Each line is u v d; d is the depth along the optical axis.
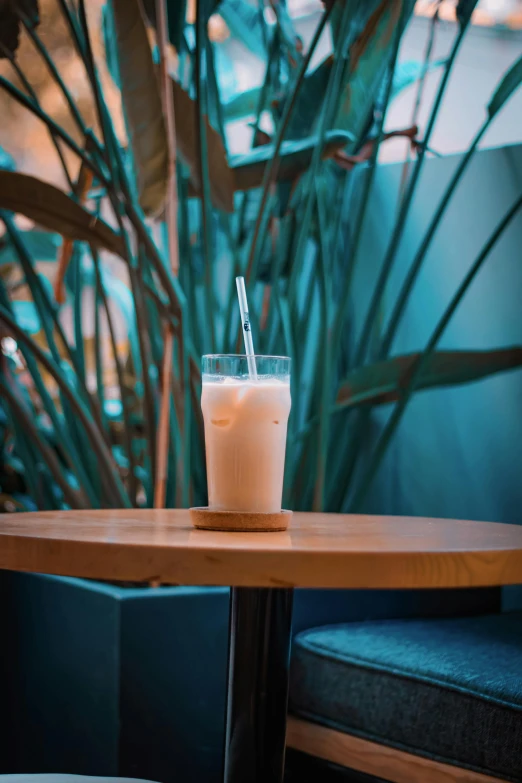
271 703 0.99
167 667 1.46
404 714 1.33
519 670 1.29
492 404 2.00
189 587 1.54
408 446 2.15
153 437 1.69
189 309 1.85
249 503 0.92
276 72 2.00
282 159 1.82
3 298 1.93
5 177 1.60
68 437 2.01
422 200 2.15
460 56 2.29
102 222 1.67
